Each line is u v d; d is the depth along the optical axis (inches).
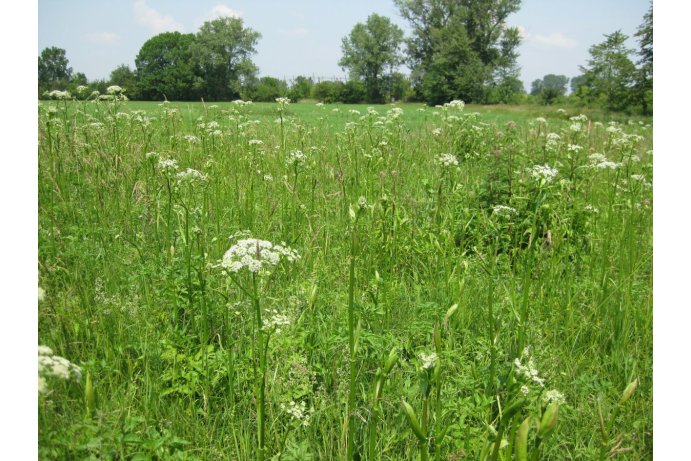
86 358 127.8
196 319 149.7
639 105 1256.8
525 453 81.4
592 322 166.2
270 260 101.0
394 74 3282.5
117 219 207.6
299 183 259.8
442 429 114.1
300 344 137.9
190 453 104.3
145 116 324.2
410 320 157.8
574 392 131.4
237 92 2832.2
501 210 193.2
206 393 120.9
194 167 263.1
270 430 113.7
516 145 290.2
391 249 189.0
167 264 171.3
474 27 2795.3
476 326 159.2
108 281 163.0
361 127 355.6
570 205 222.1
